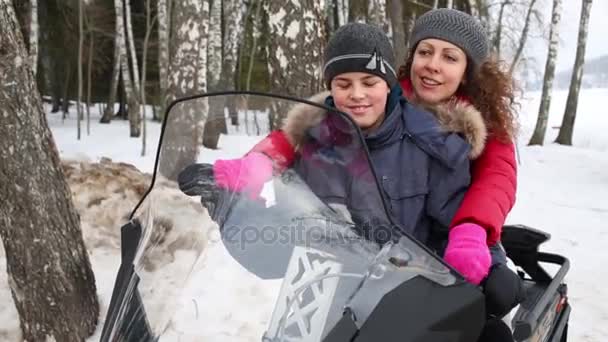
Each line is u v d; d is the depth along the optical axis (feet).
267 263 5.33
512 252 9.66
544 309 8.21
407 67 8.77
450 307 5.16
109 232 17.72
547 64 58.70
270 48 18.49
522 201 30.76
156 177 6.68
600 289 16.98
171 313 5.02
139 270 5.80
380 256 5.39
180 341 4.75
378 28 6.75
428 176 6.77
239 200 5.88
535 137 59.16
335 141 5.96
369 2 48.75
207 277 5.22
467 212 6.44
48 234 10.88
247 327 4.81
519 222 25.86
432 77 7.99
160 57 51.98
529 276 9.78
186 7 34.78
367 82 6.57
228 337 4.73
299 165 6.08
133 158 35.24
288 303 5.03
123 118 77.20
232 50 57.88
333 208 5.71
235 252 5.42
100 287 13.58
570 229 24.67
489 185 6.82
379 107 6.64
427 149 6.71
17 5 58.59
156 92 70.13
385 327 4.89
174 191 6.33
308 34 18.03
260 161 6.09
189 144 6.48
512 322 7.95
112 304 5.96
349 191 5.76
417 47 8.26
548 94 58.65
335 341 4.78
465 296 5.30
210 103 6.50
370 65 6.48
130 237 6.57
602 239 22.99
